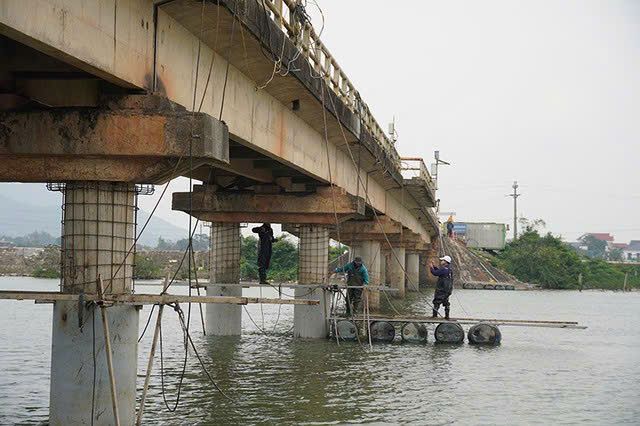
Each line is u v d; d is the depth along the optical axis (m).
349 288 27.50
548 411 15.80
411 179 39.62
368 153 28.72
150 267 68.38
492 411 15.65
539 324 26.69
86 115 11.88
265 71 17.11
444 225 97.00
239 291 26.86
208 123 11.91
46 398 16.02
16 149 11.89
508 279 89.81
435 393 17.42
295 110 20.86
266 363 21.11
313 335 26.61
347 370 20.25
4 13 8.70
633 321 40.91
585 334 32.62
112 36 11.22
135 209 12.55
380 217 40.75
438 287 27.42
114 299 11.80
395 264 54.78
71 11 10.10
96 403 12.02
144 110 11.95
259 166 24.00
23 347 23.95
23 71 12.10
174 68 13.55
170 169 12.11
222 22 13.79
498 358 23.45
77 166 12.10
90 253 12.15
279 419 14.33
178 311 12.52
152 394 16.48
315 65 20.33
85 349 11.99
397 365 21.39
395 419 14.64
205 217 25.91
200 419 14.20
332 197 23.66
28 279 71.19
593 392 18.06
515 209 126.19
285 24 17.52
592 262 105.12
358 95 25.61
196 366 20.39
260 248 26.47
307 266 26.33
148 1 12.41
